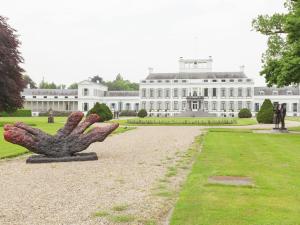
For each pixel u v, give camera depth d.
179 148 23.30
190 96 118.19
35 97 127.69
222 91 118.88
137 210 9.66
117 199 10.73
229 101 118.31
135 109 127.50
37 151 17.92
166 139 29.36
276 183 12.51
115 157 19.33
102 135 18.72
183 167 16.14
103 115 61.00
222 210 9.41
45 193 11.41
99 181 13.21
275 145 24.19
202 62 127.00
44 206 9.98
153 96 122.31
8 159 18.95
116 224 8.61
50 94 128.38
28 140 17.67
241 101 117.69
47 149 17.95
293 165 16.23
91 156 18.28
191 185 12.20
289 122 62.78
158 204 10.21
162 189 12.00
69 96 127.19
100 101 128.88
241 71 122.75
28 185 12.57
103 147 23.81
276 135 32.31
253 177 13.52
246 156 19.09
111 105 129.12
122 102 128.12
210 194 10.98
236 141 26.75
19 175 14.44
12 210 9.63
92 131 18.75
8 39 46.56
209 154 19.84
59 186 12.39
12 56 46.34
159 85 121.81
